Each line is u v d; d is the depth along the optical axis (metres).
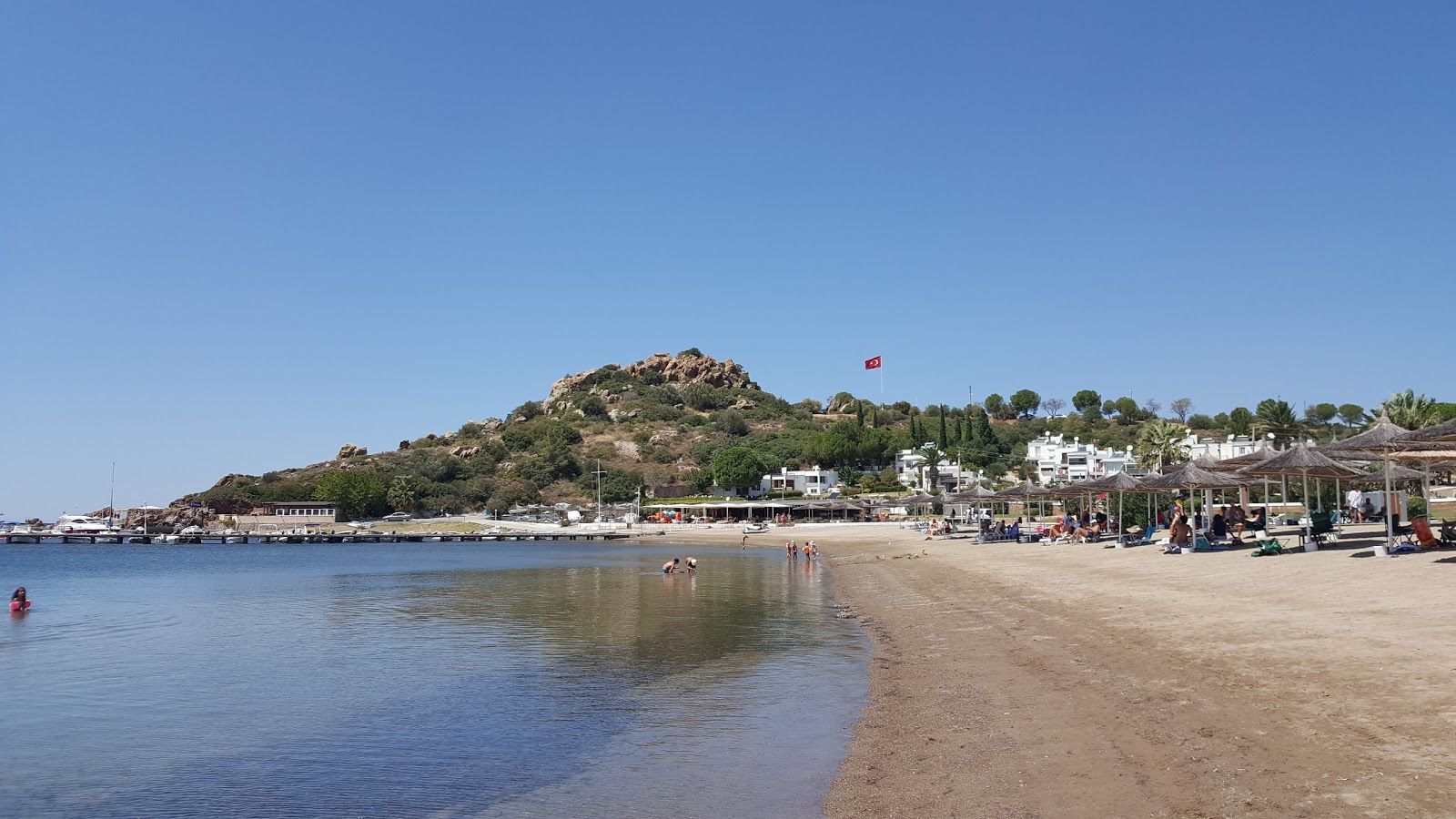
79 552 109.00
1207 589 24.67
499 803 11.73
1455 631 14.91
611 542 119.00
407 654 25.19
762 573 56.91
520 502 164.62
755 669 20.89
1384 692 11.81
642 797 11.51
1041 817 9.02
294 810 11.94
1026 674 16.69
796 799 10.91
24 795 12.89
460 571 66.00
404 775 13.27
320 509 148.25
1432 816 7.84
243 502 156.25
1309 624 17.27
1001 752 11.70
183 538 130.62
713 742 14.20
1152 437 85.00
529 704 17.86
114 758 14.81
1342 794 8.59
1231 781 9.32
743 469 153.75
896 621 28.12
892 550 73.19
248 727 16.81
